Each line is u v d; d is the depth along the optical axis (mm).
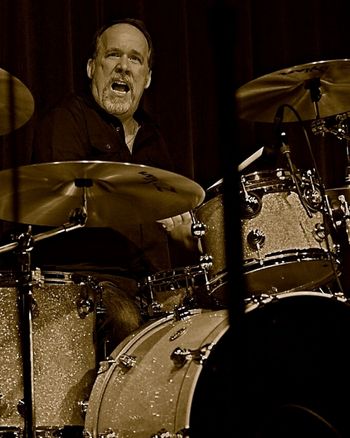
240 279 1810
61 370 3814
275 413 3061
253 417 3035
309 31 6398
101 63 4914
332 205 4539
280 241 4156
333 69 4656
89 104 4805
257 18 6266
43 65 5562
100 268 4383
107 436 3336
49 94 5543
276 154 4434
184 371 3273
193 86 6008
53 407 3770
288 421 3080
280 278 4324
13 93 4137
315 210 4219
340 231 4637
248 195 4152
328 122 4969
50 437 3768
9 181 3779
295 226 4184
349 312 3092
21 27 5488
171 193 3963
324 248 4219
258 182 4191
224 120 1797
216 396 3100
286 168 4281
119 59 4895
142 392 3352
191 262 4590
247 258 4129
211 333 3279
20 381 3754
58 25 5590
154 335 3672
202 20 6059
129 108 4883
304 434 3088
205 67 6031
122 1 5797
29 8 5543
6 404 3723
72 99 4750
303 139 6184
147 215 4234
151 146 4945
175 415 3152
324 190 4285
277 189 4188
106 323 4074
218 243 4156
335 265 4219
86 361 3885
